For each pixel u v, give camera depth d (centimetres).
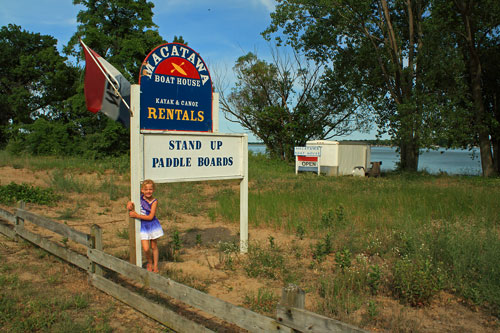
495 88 2677
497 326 423
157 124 599
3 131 4191
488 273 514
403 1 2647
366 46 2734
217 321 435
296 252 708
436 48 2362
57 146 3066
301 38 2991
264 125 3531
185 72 625
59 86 3950
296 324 298
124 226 942
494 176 2434
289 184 1833
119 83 603
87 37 3027
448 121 2270
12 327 400
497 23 2455
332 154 2466
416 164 2758
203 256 698
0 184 1463
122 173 2095
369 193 1424
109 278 552
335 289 509
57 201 1234
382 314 447
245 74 3450
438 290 499
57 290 508
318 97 3438
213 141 654
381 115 2827
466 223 792
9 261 622
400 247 694
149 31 3161
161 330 409
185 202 1274
